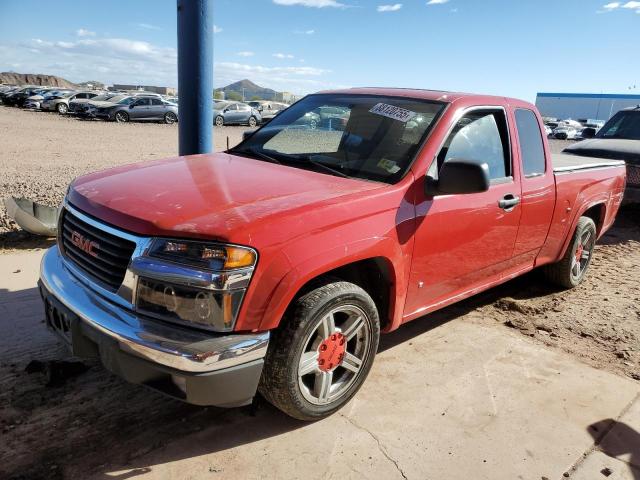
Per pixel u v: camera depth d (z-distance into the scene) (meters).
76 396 3.05
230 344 2.39
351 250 2.78
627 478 2.74
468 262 3.75
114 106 27.05
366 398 3.25
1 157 12.28
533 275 5.72
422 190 3.25
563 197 4.64
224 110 30.09
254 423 2.95
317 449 2.77
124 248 2.52
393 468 2.68
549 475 2.72
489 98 3.97
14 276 4.66
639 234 8.12
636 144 8.51
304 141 3.85
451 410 3.19
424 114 3.58
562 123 48.88
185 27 5.26
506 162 4.01
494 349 4.00
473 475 2.68
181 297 2.38
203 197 2.74
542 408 3.28
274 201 2.73
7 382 3.12
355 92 4.15
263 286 2.46
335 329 2.89
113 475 2.49
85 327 2.54
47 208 5.87
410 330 4.25
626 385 3.60
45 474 2.46
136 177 3.12
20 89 42.19
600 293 5.38
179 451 2.68
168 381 2.45
